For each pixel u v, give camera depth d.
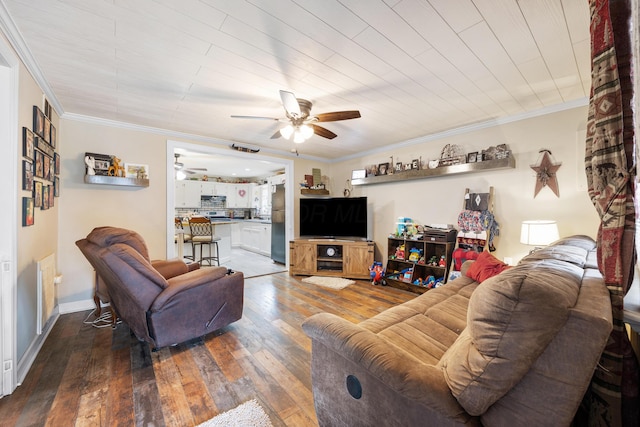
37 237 2.19
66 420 1.47
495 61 2.00
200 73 2.15
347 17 1.53
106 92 2.48
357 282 4.26
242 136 3.93
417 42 1.77
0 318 1.65
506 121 3.14
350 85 2.36
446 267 3.47
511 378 0.75
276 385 1.78
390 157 4.48
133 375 1.87
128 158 3.35
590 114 1.05
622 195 0.93
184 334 2.19
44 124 2.30
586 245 1.83
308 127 2.72
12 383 1.68
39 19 1.53
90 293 3.13
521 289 0.76
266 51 1.86
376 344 1.10
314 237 5.01
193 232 5.48
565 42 1.77
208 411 1.54
